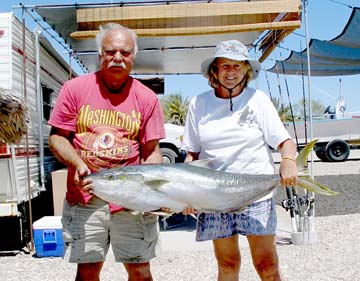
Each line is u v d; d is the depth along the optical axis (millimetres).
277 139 3090
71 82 2975
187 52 9367
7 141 4125
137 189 2725
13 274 5371
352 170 15906
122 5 6398
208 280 4852
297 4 6270
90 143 2914
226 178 2914
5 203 6328
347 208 8992
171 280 4883
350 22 9898
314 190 2945
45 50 8742
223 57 3053
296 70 14305
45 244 6086
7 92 4023
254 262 3215
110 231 3020
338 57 12633
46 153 8938
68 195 3037
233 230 3188
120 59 2826
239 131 3117
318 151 19859
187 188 2812
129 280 3092
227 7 6336
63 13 6754
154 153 3018
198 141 3305
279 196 11352
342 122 19438
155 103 3016
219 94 3207
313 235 6223
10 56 6520
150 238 3047
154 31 6480
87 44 8555
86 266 3043
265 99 3186
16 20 6777
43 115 8828
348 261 5348
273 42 7883
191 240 6656
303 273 4961
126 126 2930
